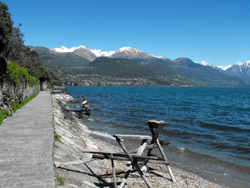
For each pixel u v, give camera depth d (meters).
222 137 16.22
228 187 7.86
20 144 6.70
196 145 13.73
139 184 6.74
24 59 45.09
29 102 20.56
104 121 22.59
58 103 27.31
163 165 9.71
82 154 8.40
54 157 6.07
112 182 6.63
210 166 10.09
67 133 10.77
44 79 54.50
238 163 10.55
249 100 70.94
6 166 5.00
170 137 15.81
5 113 11.57
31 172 4.75
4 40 12.78
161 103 48.84
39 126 9.40
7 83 12.69
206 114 31.31
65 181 4.92
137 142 13.99
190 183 7.64
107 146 12.52
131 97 68.62
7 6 12.46
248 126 21.55
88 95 73.12
